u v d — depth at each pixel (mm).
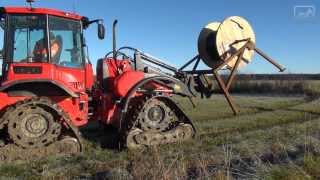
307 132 12656
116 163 9578
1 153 9984
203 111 19531
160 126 11680
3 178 8477
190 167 8914
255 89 35312
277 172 8148
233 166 8664
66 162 9883
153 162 9047
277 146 10562
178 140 11797
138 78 11891
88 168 9281
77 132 10695
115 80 11742
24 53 10727
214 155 9867
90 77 11523
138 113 11422
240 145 10945
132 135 11227
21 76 10555
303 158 8992
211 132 13508
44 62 10805
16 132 10125
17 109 10148
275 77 41000
